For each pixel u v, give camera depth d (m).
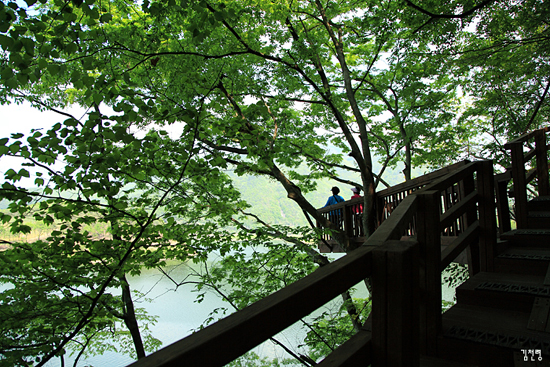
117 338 7.46
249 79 7.23
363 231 7.80
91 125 3.21
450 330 1.95
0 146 2.87
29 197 3.24
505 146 3.91
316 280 1.12
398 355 1.24
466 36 9.23
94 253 4.15
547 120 10.88
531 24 7.35
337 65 11.05
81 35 3.20
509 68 9.42
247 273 5.91
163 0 4.08
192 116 3.77
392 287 1.27
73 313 4.20
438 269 1.94
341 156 10.76
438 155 11.67
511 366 1.67
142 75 6.04
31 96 5.30
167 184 4.75
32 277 4.05
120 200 3.80
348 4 8.30
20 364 3.58
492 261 2.81
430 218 1.93
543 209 3.98
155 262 5.11
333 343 5.91
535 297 2.14
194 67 6.10
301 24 8.09
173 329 16.19
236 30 6.59
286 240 6.49
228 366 7.06
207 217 5.44
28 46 2.63
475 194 2.90
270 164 5.72
